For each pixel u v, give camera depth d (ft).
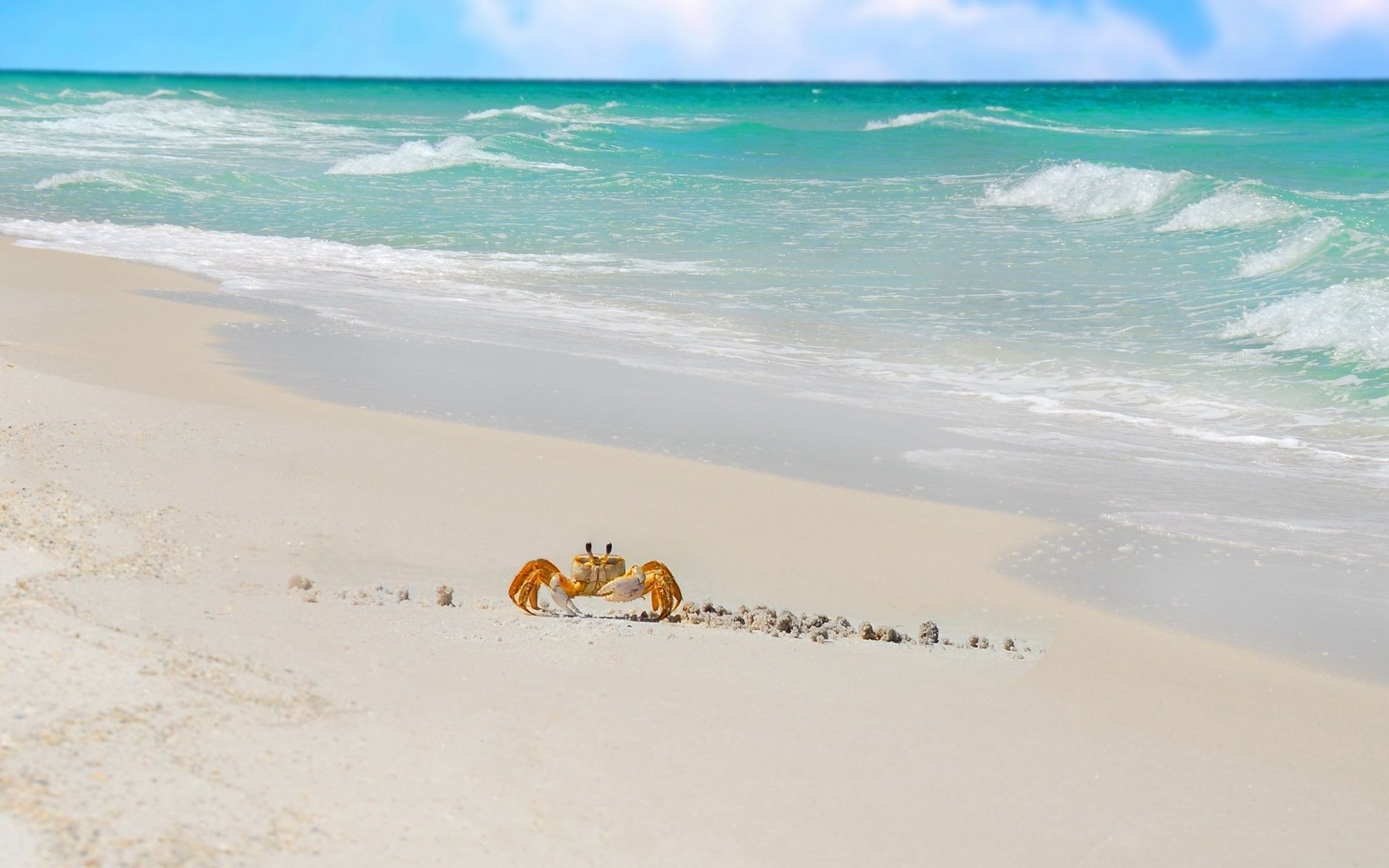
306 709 14.02
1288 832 14.15
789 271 59.88
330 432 30.17
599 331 46.93
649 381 39.09
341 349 41.22
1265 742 16.62
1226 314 49.32
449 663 16.43
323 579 20.35
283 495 24.79
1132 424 36.06
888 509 27.53
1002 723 16.44
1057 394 39.50
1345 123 175.32
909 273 59.11
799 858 12.51
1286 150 122.62
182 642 15.38
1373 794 15.23
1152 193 76.38
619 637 18.60
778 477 29.58
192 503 23.26
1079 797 14.52
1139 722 16.98
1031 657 19.49
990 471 30.94
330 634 16.90
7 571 17.30
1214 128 166.50
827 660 18.31
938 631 20.81
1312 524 27.40
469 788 12.90
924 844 13.08
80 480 23.57
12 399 29.40
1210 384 40.40
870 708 16.48
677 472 29.37
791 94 360.69
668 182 96.27
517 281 56.80
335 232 71.15
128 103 195.62
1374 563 24.98
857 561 24.35
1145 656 19.85
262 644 15.93
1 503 21.08
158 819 10.85
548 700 15.57
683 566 23.54
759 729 15.40
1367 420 36.42
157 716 12.92
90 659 14.10
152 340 40.34
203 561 20.07
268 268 58.03
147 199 83.15
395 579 20.98
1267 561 25.05
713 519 26.25
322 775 12.48
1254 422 36.52
